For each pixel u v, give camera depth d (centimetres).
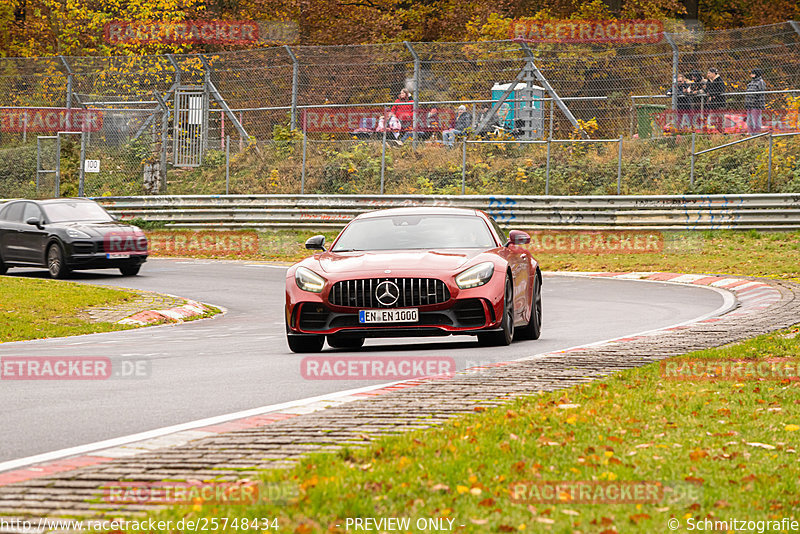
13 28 17775
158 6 15900
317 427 2417
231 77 13038
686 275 7988
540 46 12206
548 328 5203
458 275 4106
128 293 7100
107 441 2400
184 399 3033
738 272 8238
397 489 1773
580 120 11969
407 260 4178
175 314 6322
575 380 3097
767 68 11306
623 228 10306
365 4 16588
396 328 4078
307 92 12669
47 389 3281
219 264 9781
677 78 11444
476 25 15400
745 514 1675
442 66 12038
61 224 8762
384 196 11000
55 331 5609
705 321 4916
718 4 17250
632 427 2345
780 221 9981
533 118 11912
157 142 12731
